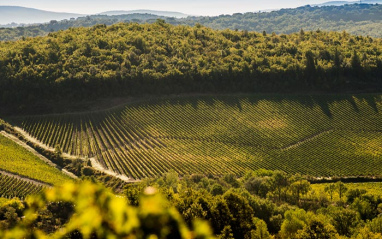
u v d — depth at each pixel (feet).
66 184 27.68
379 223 163.73
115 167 296.30
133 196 86.99
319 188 270.26
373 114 371.97
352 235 158.20
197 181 266.36
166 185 233.35
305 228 140.26
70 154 312.50
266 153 323.16
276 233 175.22
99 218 25.61
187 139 337.11
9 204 170.40
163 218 25.39
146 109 368.89
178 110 371.97
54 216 145.38
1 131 334.24
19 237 33.88
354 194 223.92
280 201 230.68
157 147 324.19
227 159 313.12
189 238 26.16
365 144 334.24
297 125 358.64
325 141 339.16
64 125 346.13
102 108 365.61
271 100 390.63
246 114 371.76
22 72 374.63
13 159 291.17
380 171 294.87
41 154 311.06
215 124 357.20
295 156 319.47
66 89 372.38
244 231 128.16
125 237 24.95
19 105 362.33
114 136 335.47
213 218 121.08
